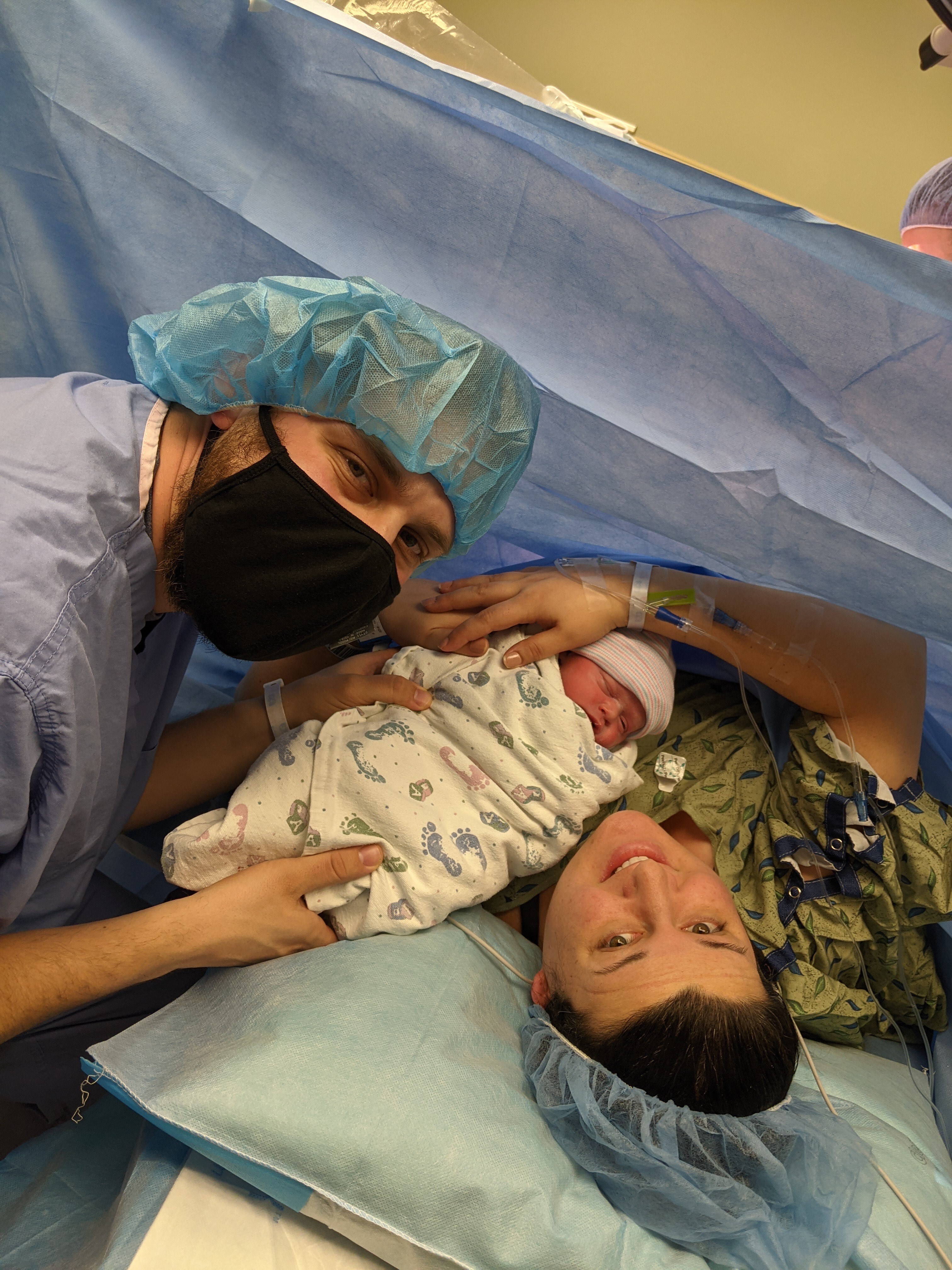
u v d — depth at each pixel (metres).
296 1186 0.94
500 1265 0.92
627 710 1.37
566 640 1.36
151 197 1.31
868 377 1.10
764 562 1.23
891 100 3.33
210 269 1.36
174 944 1.11
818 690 1.39
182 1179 0.99
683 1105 1.04
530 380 1.23
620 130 2.39
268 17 1.16
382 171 1.21
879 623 1.40
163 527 1.15
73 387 1.17
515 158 1.14
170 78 1.23
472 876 1.23
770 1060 1.07
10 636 0.96
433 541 1.25
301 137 1.23
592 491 1.31
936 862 1.35
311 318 1.06
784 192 3.39
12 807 1.00
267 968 1.17
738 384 1.16
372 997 1.10
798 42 3.33
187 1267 0.92
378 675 1.39
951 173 1.93
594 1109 1.01
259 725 1.40
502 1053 1.14
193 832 1.23
